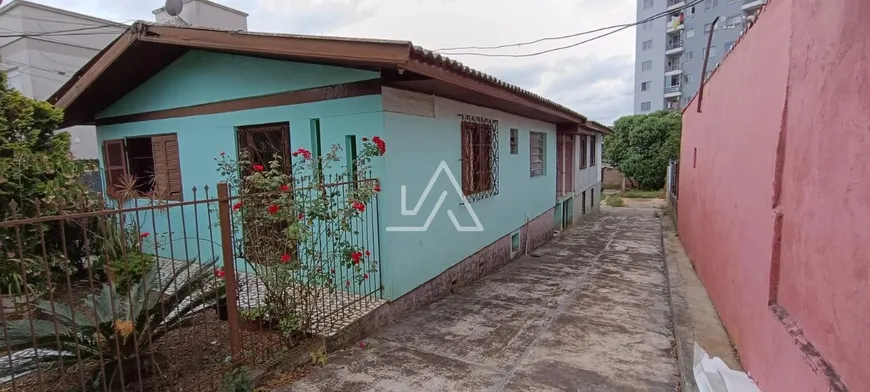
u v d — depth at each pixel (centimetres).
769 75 279
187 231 590
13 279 411
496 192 695
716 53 3494
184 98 558
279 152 500
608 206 1688
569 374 337
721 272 424
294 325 344
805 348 195
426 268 512
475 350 382
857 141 156
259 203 339
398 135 446
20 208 420
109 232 457
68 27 1261
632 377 331
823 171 187
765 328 263
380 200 438
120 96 618
